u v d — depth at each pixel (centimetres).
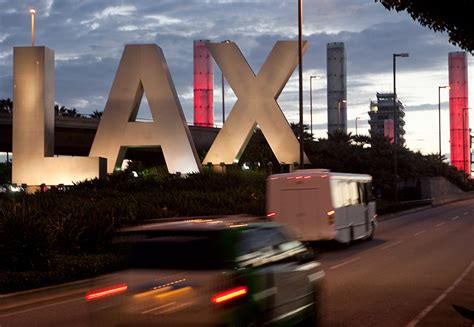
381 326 1201
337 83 14825
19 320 1347
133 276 899
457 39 1089
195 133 8019
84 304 1539
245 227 984
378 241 3191
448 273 1972
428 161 10231
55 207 3047
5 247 1866
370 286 1709
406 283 1764
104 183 4791
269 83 5225
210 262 892
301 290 1096
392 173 7812
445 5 1042
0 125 6931
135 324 884
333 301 1474
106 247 2350
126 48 5147
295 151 5166
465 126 14875
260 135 8138
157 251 915
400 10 1080
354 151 7775
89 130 7538
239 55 5294
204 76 12788
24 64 5016
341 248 2864
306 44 5209
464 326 1198
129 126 5125
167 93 5078
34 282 1720
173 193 4222
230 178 4875
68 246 2297
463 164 14762
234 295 884
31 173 4991
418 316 1293
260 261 971
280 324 1006
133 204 3034
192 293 871
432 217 5234
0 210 2222
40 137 4984
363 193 3178
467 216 5297
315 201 2703
